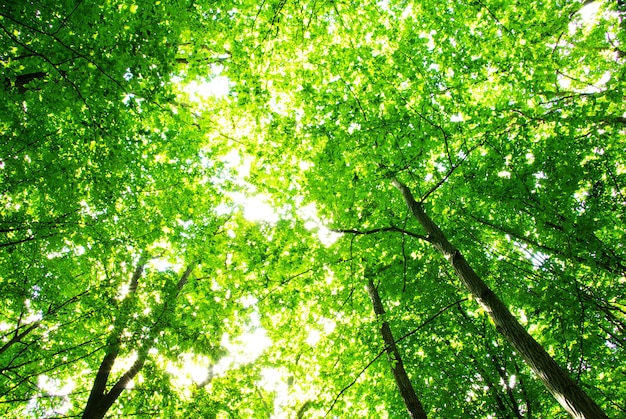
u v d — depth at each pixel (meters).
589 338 6.12
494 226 7.62
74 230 6.12
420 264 7.93
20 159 5.14
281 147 7.42
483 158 7.90
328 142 6.37
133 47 4.34
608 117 6.12
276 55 7.12
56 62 4.16
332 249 6.90
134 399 7.37
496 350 8.59
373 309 9.71
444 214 7.70
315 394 7.56
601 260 5.94
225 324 6.52
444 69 7.34
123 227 7.25
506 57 7.00
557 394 4.40
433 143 6.55
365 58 6.37
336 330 7.84
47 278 7.48
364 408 8.59
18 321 7.45
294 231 6.78
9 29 4.14
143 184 7.97
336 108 6.35
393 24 8.05
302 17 6.58
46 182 5.46
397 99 6.38
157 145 7.41
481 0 6.65
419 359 9.05
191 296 6.24
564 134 6.59
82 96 4.54
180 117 6.59
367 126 6.20
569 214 5.95
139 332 6.35
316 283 7.26
